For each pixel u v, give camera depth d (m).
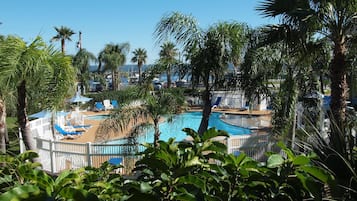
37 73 6.80
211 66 9.98
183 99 10.91
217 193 1.84
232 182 1.87
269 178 1.82
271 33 8.22
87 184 2.03
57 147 10.41
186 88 11.30
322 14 7.34
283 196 1.79
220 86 10.34
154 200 1.62
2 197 1.45
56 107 7.82
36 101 7.99
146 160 1.87
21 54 6.55
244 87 10.15
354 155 2.40
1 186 2.06
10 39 6.69
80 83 38.44
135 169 2.13
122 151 9.69
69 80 7.66
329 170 2.14
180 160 1.91
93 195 1.54
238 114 24.61
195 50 10.05
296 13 7.42
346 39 8.06
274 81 10.19
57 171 10.33
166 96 10.57
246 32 10.00
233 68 10.33
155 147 2.08
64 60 7.49
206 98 10.49
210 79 10.37
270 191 1.80
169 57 10.61
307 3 7.61
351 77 9.07
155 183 1.80
